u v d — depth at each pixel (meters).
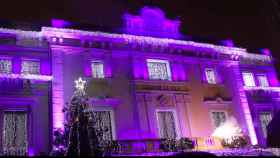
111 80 23.70
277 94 30.89
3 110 20.06
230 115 27.33
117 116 22.77
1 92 20.30
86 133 18.19
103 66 24.14
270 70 31.94
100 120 22.28
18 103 20.59
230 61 29.39
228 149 23.61
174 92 25.55
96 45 24.11
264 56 31.95
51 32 22.45
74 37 23.27
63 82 22.03
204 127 25.56
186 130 24.73
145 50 25.84
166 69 26.50
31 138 20.03
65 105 21.20
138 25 26.52
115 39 24.64
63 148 18.50
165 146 22.17
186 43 27.42
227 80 28.83
